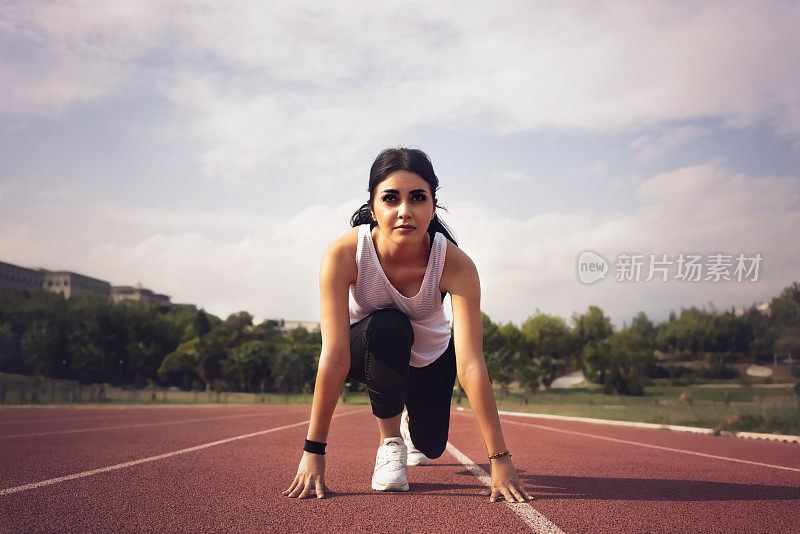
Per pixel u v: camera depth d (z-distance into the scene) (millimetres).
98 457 4309
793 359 94062
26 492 2748
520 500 2578
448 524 2148
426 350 3186
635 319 116750
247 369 83938
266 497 2670
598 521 2219
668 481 3322
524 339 101062
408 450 4016
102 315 97625
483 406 2674
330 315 2771
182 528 2072
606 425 12727
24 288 141250
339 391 2752
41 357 88688
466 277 2859
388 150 2639
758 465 4340
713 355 104750
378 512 2352
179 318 112562
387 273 2873
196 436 6641
